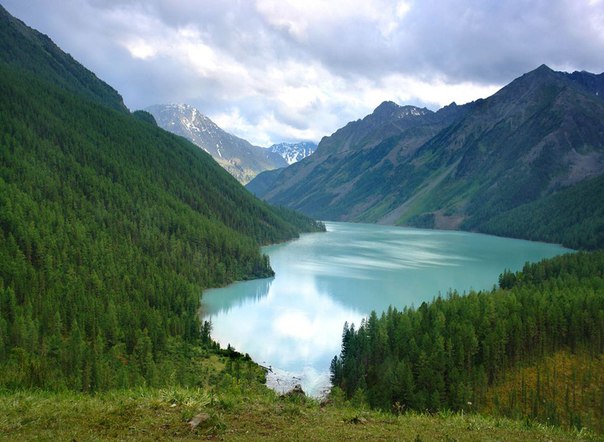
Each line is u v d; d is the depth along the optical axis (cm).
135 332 9888
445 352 8481
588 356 8950
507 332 9144
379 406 7569
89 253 15075
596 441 3164
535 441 3053
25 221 15338
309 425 3127
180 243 19088
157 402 3325
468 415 3712
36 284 12031
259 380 8981
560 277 14625
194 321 11306
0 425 2880
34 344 8988
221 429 2909
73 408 3225
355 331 11581
